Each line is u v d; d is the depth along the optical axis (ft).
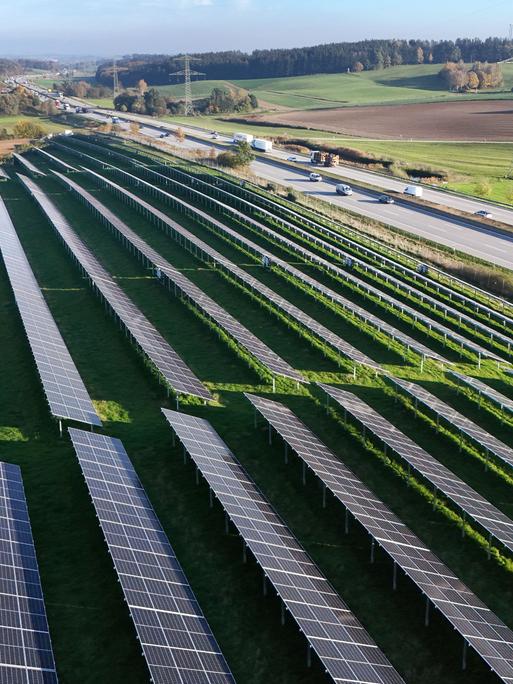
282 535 143.43
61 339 231.71
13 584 120.78
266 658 122.52
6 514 140.46
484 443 180.34
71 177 546.67
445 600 126.52
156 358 215.92
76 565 139.85
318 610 122.42
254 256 345.51
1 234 359.25
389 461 181.47
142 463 174.60
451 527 158.71
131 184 517.14
